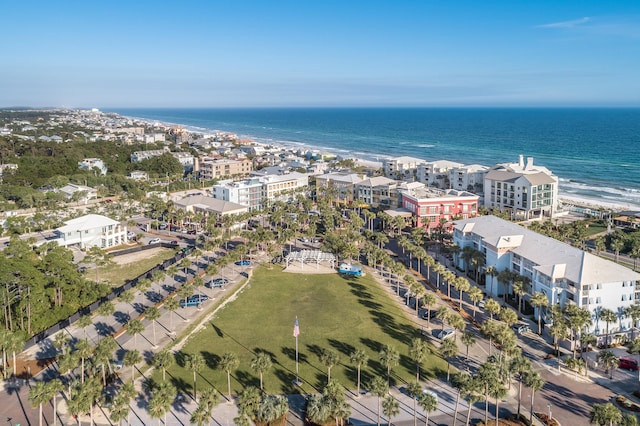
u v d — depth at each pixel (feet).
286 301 464.65
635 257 585.22
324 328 406.82
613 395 311.47
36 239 655.35
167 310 437.17
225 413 288.92
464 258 531.91
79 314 421.18
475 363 351.46
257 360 303.07
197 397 304.50
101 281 512.22
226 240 635.25
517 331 398.01
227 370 301.63
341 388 278.46
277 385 320.09
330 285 507.71
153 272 528.22
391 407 262.88
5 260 412.16
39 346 371.56
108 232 636.89
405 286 514.27
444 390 317.42
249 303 459.32
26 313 398.42
